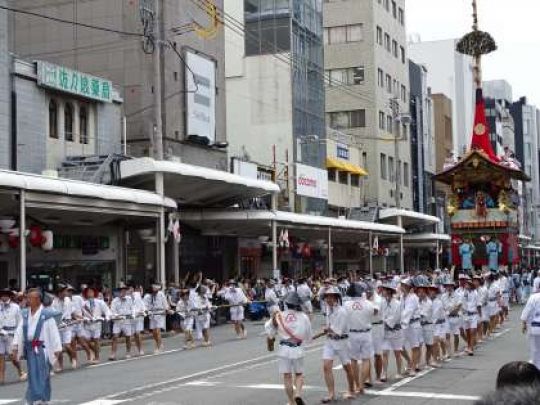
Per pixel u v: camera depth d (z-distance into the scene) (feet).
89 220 91.61
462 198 148.15
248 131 167.73
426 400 40.47
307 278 121.60
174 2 120.16
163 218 88.33
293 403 37.19
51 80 94.17
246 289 106.22
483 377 48.91
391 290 48.44
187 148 122.72
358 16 218.79
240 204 122.01
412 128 247.50
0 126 87.40
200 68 126.52
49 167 94.58
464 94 333.62
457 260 147.43
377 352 46.91
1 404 41.50
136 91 116.26
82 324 59.88
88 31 119.24
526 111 438.81
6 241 80.79
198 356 63.87
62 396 43.27
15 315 50.98
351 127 217.36
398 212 171.63
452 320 60.08
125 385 47.24
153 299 69.82
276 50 166.40
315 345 70.33
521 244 221.87
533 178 440.04
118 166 89.97
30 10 121.90
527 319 41.14
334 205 182.29
